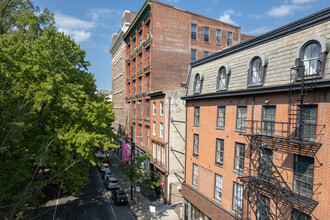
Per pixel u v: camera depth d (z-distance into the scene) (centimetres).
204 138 1794
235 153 1465
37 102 1340
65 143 1549
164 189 2467
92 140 1614
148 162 2989
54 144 1481
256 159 1281
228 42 3434
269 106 1224
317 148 965
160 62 2878
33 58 1433
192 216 2000
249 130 1341
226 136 1538
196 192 1856
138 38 3512
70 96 1638
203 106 1806
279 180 1105
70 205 2367
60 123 1836
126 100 4291
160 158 2619
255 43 1345
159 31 2864
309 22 1041
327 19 974
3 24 1917
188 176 2033
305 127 1031
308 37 1011
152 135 2886
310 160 1010
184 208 2094
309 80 998
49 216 2066
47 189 2734
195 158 1919
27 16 1798
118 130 5338
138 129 3597
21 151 1452
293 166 1079
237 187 1440
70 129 1650
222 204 1566
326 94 938
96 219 2030
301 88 976
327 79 910
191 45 3072
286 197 1005
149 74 3014
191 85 2009
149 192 2727
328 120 930
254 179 1178
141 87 3462
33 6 2109
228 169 1512
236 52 1513
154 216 2123
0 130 1159
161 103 2611
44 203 2394
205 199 1736
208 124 1742
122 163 2569
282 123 1055
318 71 967
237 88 1448
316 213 962
